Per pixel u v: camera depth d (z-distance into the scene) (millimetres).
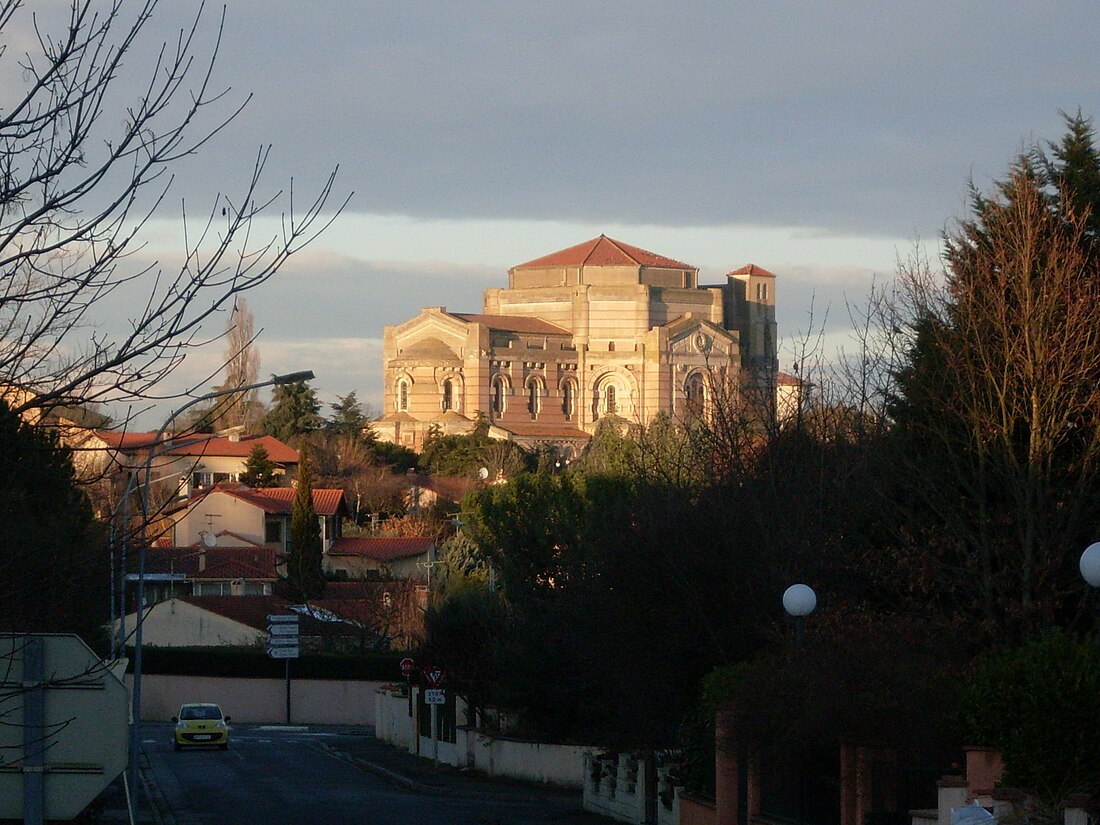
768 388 45438
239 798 50500
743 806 28438
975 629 30859
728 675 29422
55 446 14844
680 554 34812
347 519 154125
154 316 12852
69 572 14500
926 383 33719
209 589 115000
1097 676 18938
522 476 71250
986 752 19391
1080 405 31219
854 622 28734
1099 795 18594
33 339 12852
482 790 51938
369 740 84375
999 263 33750
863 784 23141
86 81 12742
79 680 12742
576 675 47281
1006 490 31828
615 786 41281
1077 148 34812
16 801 12602
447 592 74562
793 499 36344
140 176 12953
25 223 12586
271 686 99938
